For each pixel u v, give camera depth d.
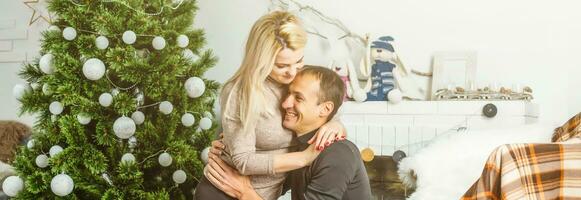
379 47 2.33
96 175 1.90
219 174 1.45
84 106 1.86
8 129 2.68
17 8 3.20
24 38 3.18
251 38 1.32
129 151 2.02
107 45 1.89
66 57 1.85
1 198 2.26
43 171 1.92
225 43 2.88
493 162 0.92
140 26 1.96
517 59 2.36
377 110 2.31
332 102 1.35
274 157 1.32
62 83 1.88
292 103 1.35
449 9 2.46
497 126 2.09
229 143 1.35
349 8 2.63
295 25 1.30
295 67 1.33
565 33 2.29
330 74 1.37
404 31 2.54
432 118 2.22
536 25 2.33
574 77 2.27
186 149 2.01
